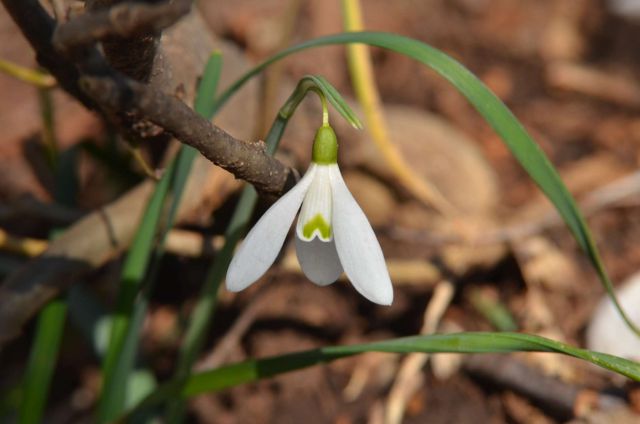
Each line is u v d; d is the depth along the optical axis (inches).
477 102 10.0
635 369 9.0
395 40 10.2
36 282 11.2
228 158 8.6
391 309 14.3
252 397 13.7
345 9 12.7
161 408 12.8
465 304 14.5
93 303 13.5
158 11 7.2
